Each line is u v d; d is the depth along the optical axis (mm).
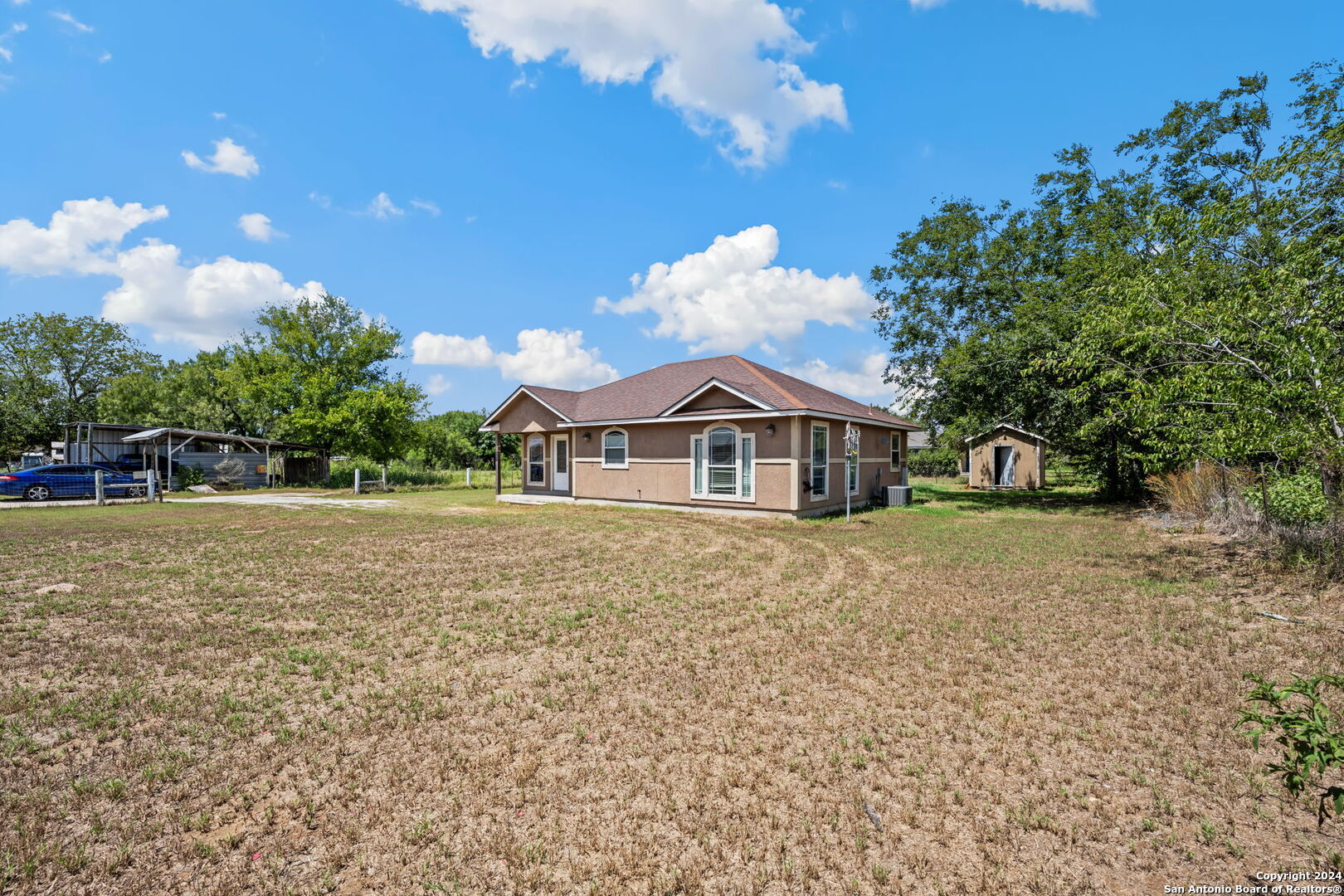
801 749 4039
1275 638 5898
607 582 8805
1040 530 13820
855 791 3539
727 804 3439
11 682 5207
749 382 18344
